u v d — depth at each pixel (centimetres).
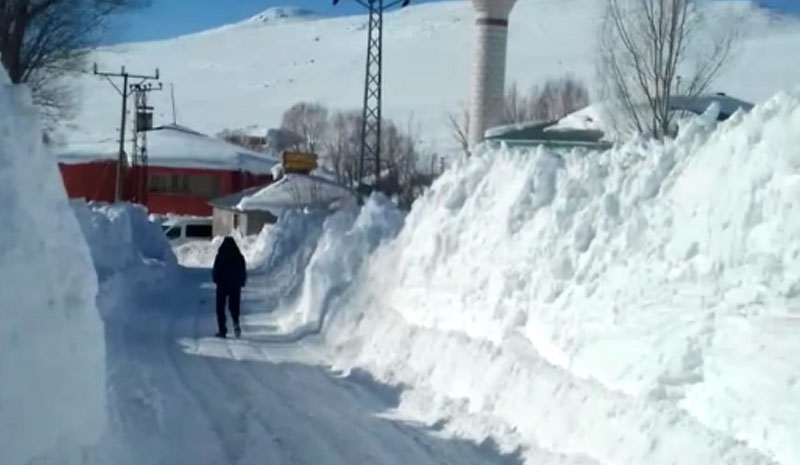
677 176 853
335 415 1020
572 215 967
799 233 664
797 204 675
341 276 1745
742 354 652
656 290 773
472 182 1273
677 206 814
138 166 6066
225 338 1644
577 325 853
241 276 1677
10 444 504
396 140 6034
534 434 822
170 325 1802
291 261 2847
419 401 1041
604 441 725
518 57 13038
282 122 10244
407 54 15012
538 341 914
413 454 863
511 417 873
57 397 561
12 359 510
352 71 14912
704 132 875
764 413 615
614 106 2873
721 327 685
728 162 766
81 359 599
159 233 3456
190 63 17388
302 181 5225
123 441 809
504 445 841
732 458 614
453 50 14838
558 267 926
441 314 1150
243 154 7206
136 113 6262
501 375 922
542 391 839
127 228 2659
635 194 888
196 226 5922
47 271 564
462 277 1133
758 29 12306
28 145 581
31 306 537
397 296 1335
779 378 615
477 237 1146
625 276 821
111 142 7288
